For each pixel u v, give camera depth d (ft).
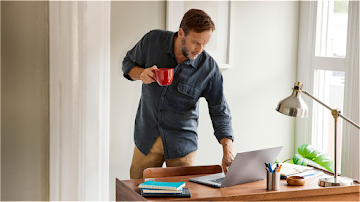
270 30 10.57
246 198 5.23
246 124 10.62
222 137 7.09
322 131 10.51
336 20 9.83
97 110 4.99
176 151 7.25
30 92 4.86
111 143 9.22
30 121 4.90
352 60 8.52
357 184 5.88
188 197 5.09
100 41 4.94
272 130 10.94
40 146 4.94
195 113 7.48
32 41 4.79
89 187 5.03
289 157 11.24
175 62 6.97
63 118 4.85
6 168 4.97
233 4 9.95
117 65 9.04
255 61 10.50
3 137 4.91
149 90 7.11
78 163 4.92
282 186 5.72
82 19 4.75
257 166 5.89
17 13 4.75
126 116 9.29
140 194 5.22
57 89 4.80
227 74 10.25
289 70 10.93
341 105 9.69
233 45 10.19
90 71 4.87
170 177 6.20
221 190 5.49
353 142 8.45
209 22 6.19
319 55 10.40
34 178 4.99
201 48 6.37
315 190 5.52
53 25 4.75
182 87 6.99
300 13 10.79
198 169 6.54
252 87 10.55
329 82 10.14
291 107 5.98
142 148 7.47
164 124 7.21
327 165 9.18
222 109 7.29
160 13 9.29
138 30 9.12
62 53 4.77
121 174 9.41
